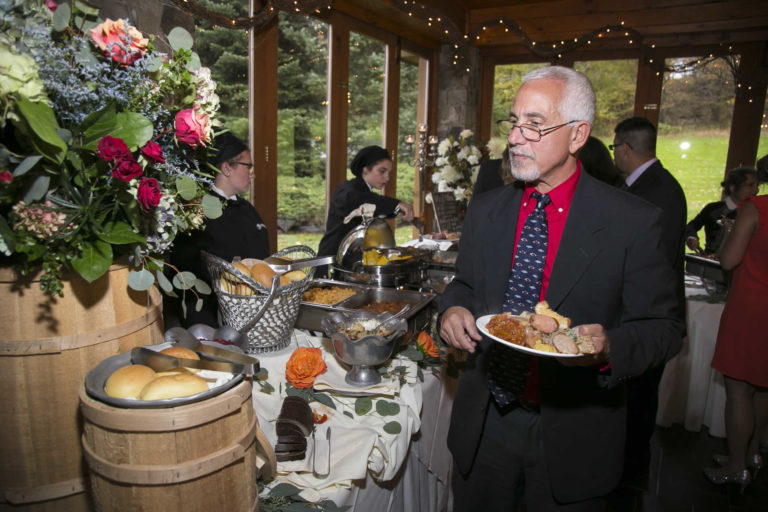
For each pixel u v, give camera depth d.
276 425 1.16
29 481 0.89
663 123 4.95
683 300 2.20
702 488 2.37
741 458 2.34
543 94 1.14
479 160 3.79
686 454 2.64
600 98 5.12
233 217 1.81
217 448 0.79
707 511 2.21
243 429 0.84
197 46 2.84
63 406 0.88
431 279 2.21
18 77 0.75
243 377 0.85
